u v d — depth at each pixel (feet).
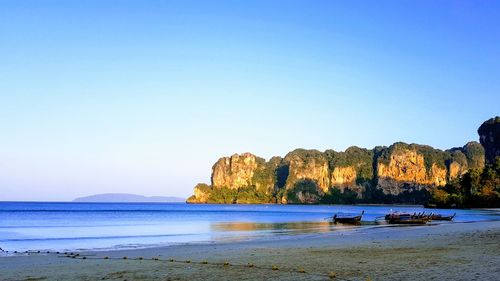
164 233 156.56
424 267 55.36
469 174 611.06
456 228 145.59
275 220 277.85
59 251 91.30
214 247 93.50
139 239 128.77
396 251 74.79
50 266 64.18
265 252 78.79
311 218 317.63
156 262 67.26
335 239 108.06
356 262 62.08
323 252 76.23
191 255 76.74
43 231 168.25
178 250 87.66
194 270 58.34
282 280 49.83
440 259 62.39
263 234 143.23
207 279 51.42
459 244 84.48
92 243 115.55
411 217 221.25
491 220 236.43
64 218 297.53
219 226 204.44
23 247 103.86
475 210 481.46
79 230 175.73
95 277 54.13
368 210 581.94
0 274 57.06
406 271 52.80
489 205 534.37
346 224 213.87
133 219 295.07
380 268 55.88
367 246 85.40
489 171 590.96
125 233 157.07
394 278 48.49
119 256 77.66
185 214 414.41
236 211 527.40
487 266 54.85
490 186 561.84
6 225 209.77
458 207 569.23
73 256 78.07
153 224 228.22
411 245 85.10
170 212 476.13
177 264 64.44
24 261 71.00
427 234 117.19
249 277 52.26
